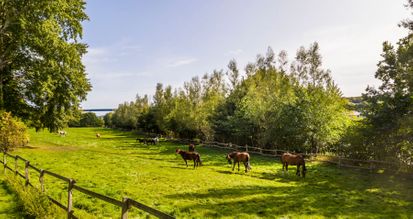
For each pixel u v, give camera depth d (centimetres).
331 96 3981
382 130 2438
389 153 2509
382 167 2545
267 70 5338
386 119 2414
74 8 3269
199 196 1455
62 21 3111
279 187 1809
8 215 949
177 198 1391
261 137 4234
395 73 2466
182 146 5256
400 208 1334
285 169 2684
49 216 841
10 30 2742
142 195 1423
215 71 6650
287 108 3844
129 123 11612
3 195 1195
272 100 4141
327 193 1662
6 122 2577
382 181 2119
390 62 2452
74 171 2102
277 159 3484
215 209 1217
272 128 3941
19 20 2606
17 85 3300
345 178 2252
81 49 3566
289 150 3934
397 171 2380
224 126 5038
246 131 4453
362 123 2734
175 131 7150
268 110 4078
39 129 3669
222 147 4866
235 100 5209
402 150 2436
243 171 2556
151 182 1795
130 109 12019
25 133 2738
